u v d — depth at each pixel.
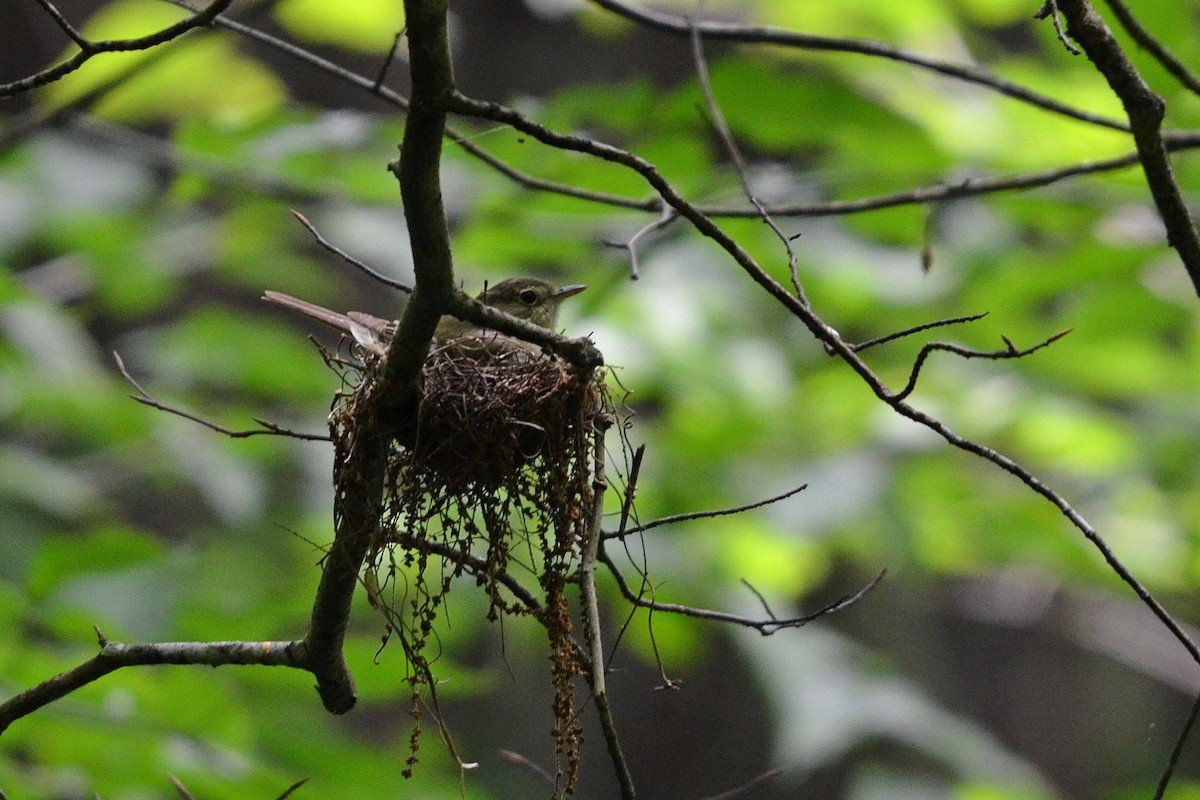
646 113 9.34
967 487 13.65
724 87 9.21
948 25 12.05
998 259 12.85
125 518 14.41
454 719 16.36
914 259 13.12
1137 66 9.20
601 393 5.71
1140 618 17.08
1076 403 13.95
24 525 12.30
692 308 12.52
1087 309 12.60
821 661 12.77
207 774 7.57
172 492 15.06
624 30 15.66
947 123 10.95
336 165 10.12
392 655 7.27
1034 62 12.50
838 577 16.64
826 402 13.67
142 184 14.74
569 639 5.25
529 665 16.42
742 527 12.67
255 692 8.20
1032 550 13.92
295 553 12.75
